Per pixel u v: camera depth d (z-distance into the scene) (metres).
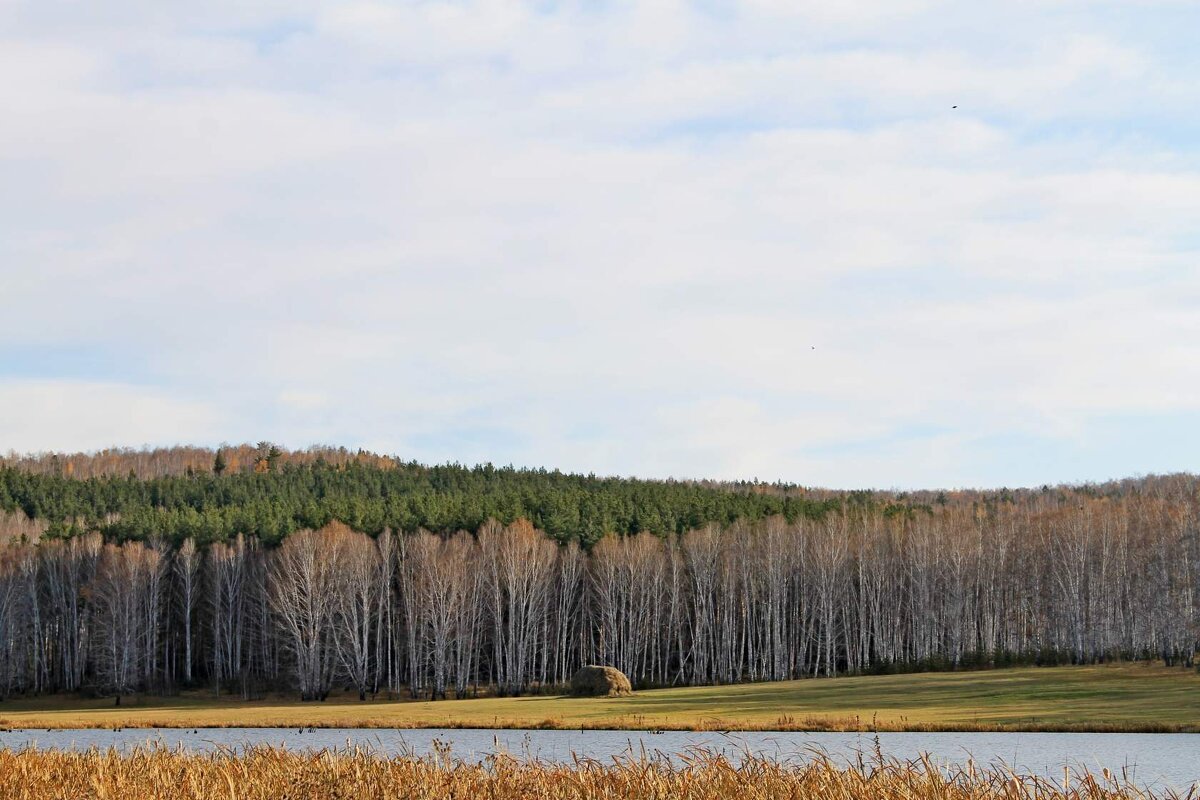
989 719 54.94
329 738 52.94
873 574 111.75
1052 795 17.22
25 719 70.44
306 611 99.19
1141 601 100.88
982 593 113.12
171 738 53.72
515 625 110.88
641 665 113.25
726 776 18.16
